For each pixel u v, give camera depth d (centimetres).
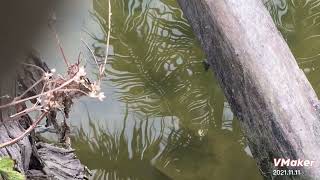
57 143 206
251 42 180
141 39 277
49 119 190
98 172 222
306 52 267
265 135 172
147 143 233
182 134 236
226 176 222
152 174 223
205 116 243
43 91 155
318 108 171
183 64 265
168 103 248
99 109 244
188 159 228
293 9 291
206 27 193
